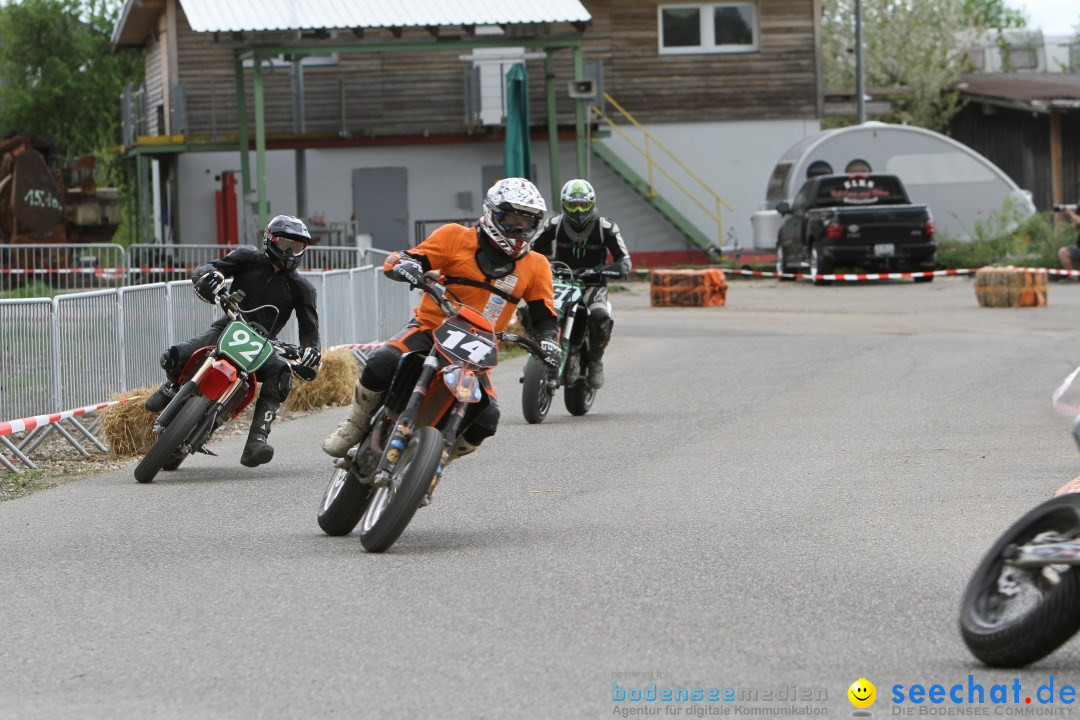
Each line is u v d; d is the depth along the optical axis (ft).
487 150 387.96
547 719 49.01
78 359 126.41
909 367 173.37
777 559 74.02
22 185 316.81
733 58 408.05
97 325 129.59
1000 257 350.84
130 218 417.28
